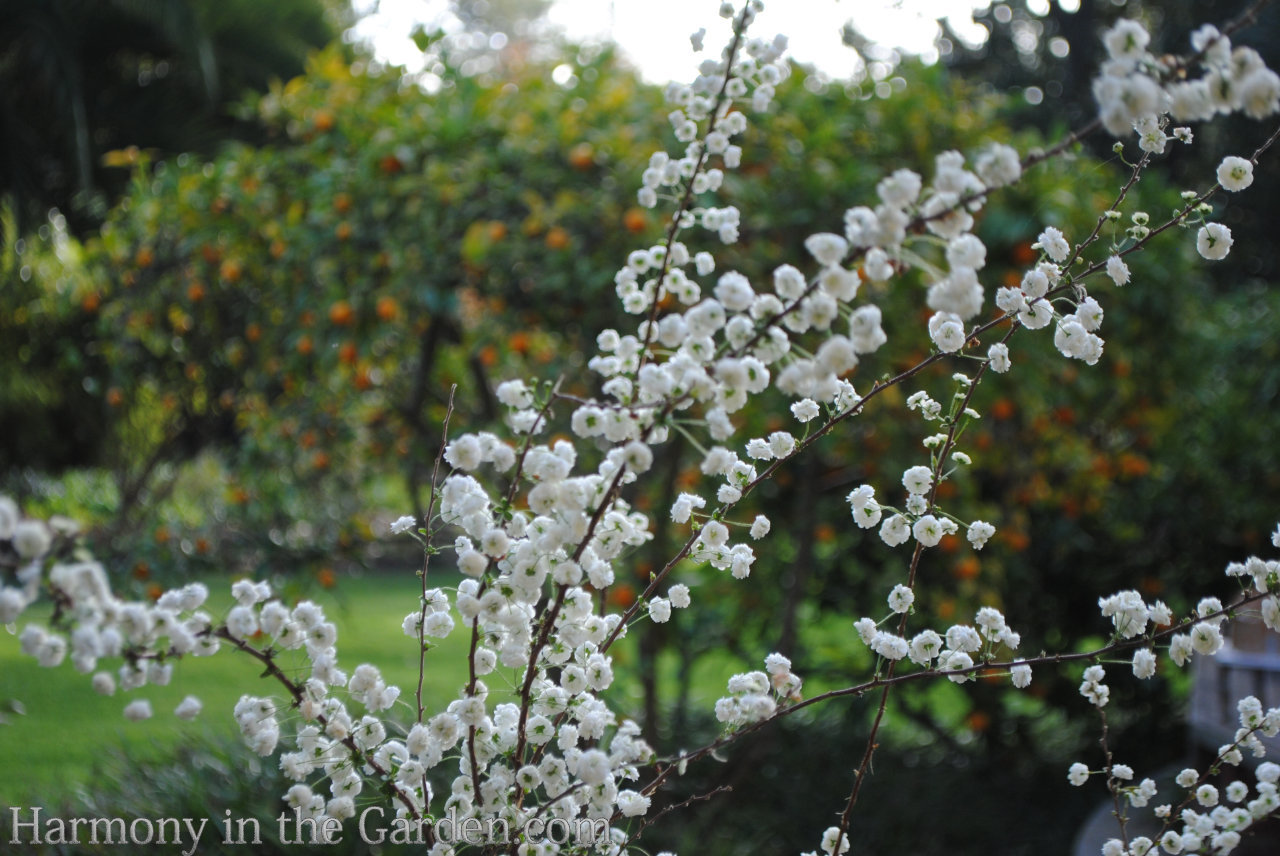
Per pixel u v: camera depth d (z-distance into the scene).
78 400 6.16
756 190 2.94
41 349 5.74
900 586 1.44
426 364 3.40
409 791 1.25
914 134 3.32
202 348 3.74
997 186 0.91
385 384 3.67
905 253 0.96
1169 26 8.39
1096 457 3.77
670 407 1.06
